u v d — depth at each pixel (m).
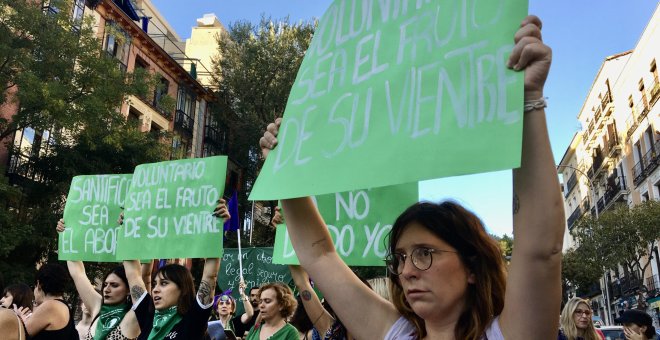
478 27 1.60
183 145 27.36
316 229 2.07
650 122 27.50
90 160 16.42
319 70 2.11
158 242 4.24
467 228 1.65
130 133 16.02
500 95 1.44
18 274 13.24
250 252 9.05
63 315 3.80
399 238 1.72
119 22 22.95
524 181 1.43
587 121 39.06
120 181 5.04
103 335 4.00
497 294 1.65
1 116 15.17
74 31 15.25
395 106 1.73
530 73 1.40
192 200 4.20
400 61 1.80
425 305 1.62
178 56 35.34
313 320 3.94
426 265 1.62
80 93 14.48
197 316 3.60
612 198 33.47
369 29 1.99
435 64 1.67
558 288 1.42
